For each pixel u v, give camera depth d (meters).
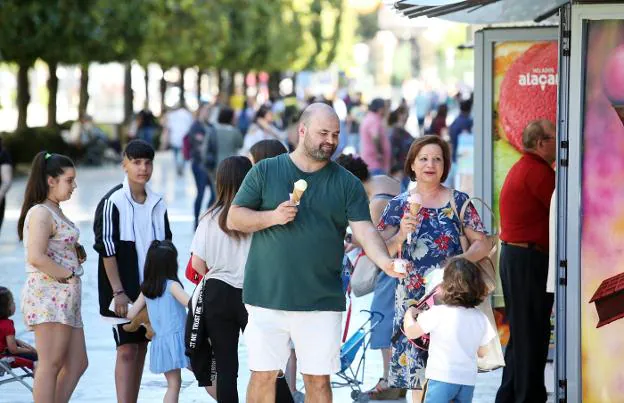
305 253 13.17
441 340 13.77
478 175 20.83
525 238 16.62
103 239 16.14
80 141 79.88
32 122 136.75
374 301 18.09
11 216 47.25
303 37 139.88
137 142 16.41
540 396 16.83
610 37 14.38
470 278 13.80
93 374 20.14
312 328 13.33
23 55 69.00
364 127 38.12
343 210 13.29
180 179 69.69
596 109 14.46
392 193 18.17
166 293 16.06
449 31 144.25
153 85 163.75
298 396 17.39
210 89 168.12
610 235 14.54
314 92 92.62
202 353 15.44
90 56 71.94
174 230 41.78
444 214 15.05
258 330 13.40
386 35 171.75
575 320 14.68
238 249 15.12
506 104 20.67
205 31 98.94
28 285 15.47
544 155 16.70
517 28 20.52
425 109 91.75
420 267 14.94
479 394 18.83
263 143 16.45
